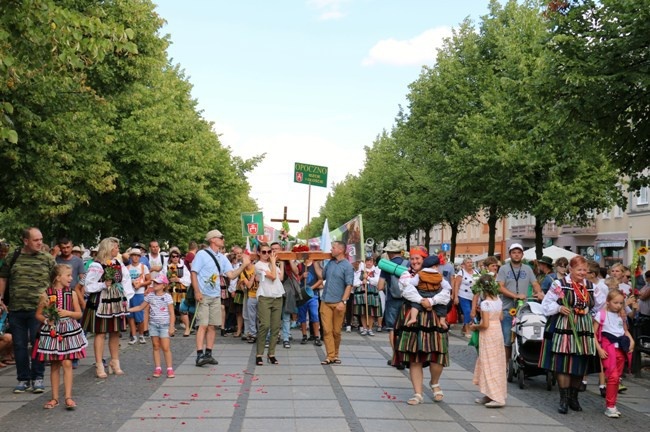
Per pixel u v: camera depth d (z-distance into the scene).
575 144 15.09
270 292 13.18
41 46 10.35
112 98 22.59
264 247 13.25
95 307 11.57
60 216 27.17
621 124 14.42
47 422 8.36
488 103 28.56
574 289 9.63
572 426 8.79
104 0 21.95
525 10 30.69
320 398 9.95
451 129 36.09
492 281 9.88
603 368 9.65
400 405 9.65
